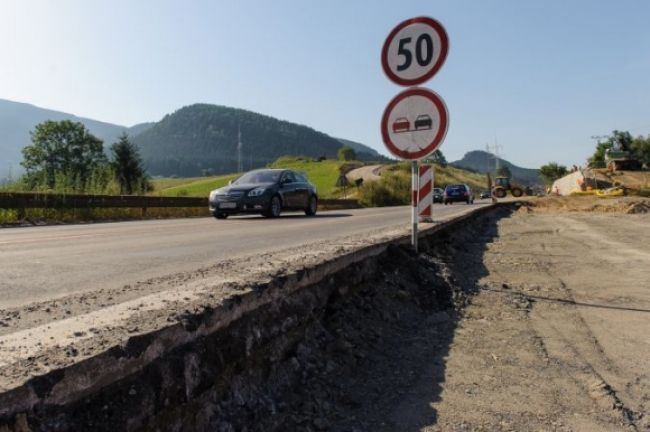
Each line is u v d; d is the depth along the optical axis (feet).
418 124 18.03
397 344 11.58
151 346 6.01
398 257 17.13
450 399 8.64
